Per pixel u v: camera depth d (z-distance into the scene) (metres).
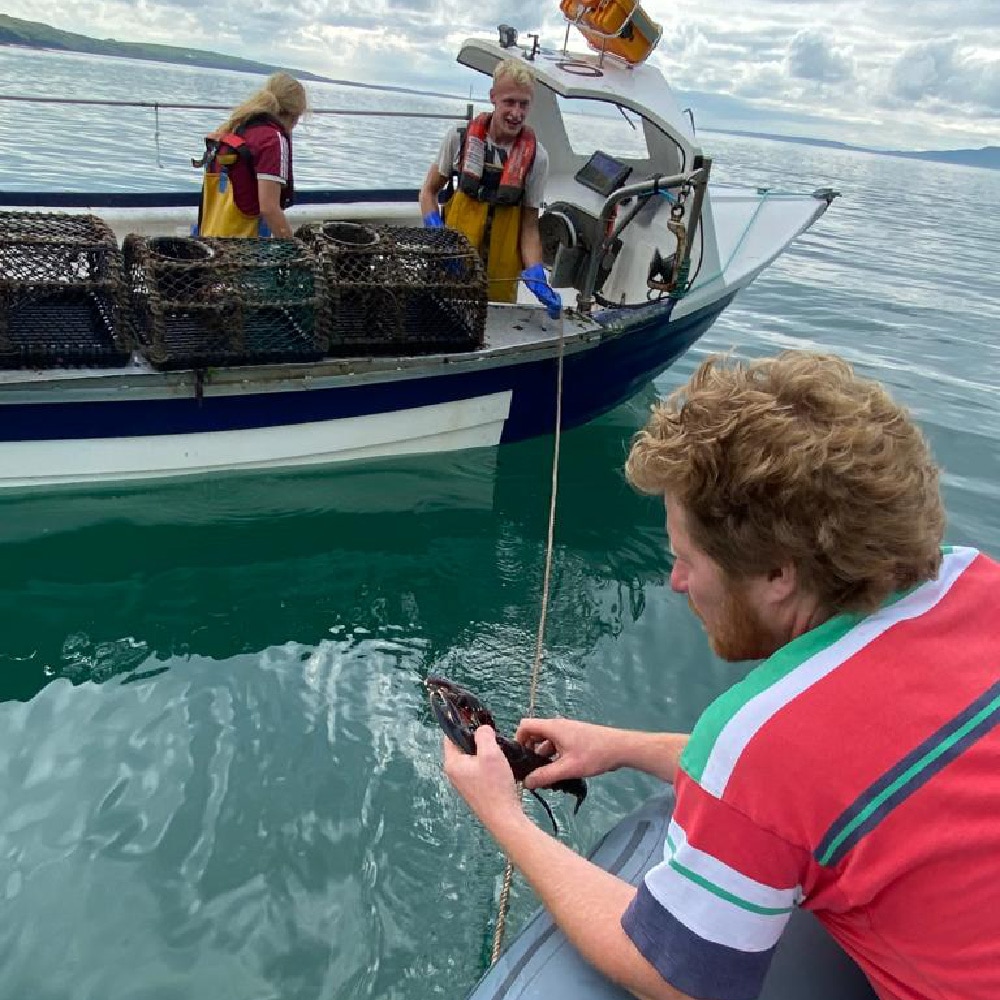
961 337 8.96
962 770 1.04
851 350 8.12
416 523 4.62
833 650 1.12
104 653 3.51
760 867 1.11
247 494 4.57
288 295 4.07
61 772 2.91
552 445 5.37
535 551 4.52
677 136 5.11
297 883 2.60
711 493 1.13
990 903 1.03
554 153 6.32
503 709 3.39
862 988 1.42
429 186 5.34
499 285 5.19
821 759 1.07
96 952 2.37
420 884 2.62
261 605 3.89
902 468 1.07
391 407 4.57
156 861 2.63
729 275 5.70
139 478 4.29
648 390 6.47
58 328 3.93
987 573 1.24
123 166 12.10
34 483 4.14
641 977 1.23
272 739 3.13
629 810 2.90
